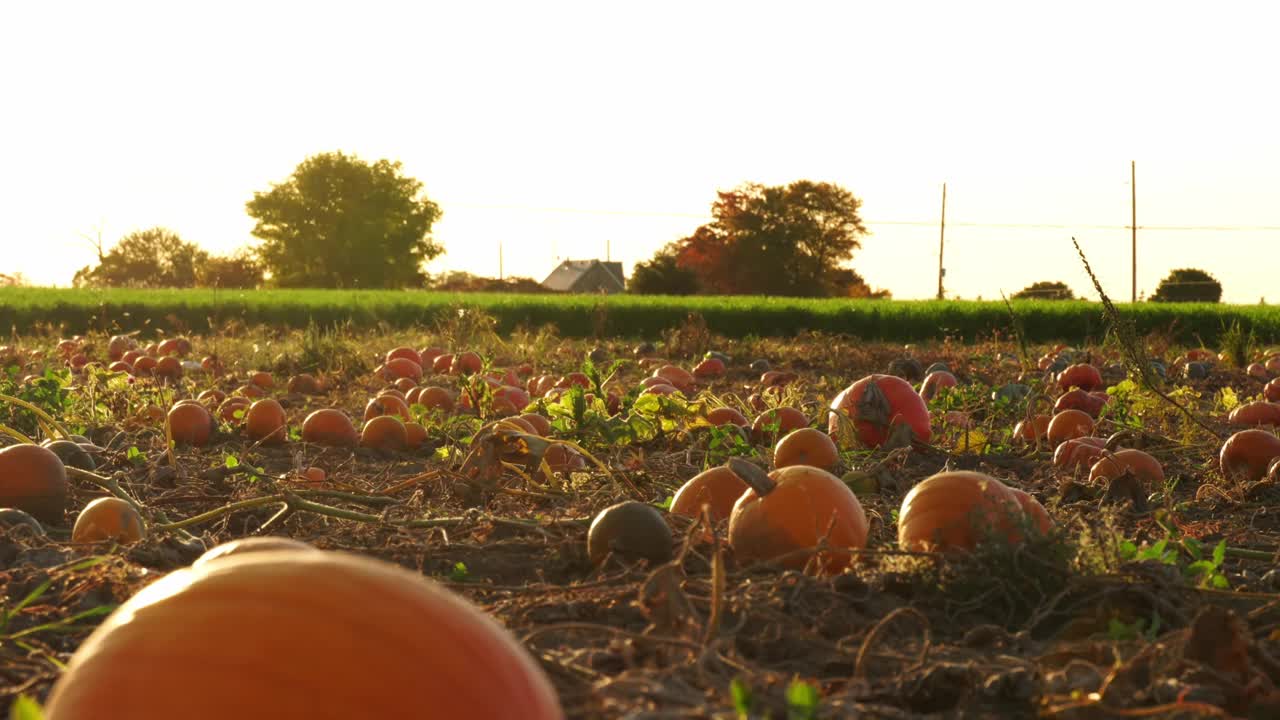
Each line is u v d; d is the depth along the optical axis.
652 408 7.83
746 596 3.50
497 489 5.73
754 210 90.12
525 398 9.88
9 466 5.14
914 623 3.52
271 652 1.80
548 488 6.00
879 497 5.99
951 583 3.71
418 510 5.56
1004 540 3.76
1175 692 2.67
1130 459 6.54
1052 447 8.29
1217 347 26.02
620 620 3.40
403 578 2.01
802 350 19.98
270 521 5.16
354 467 7.45
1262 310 31.30
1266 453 6.69
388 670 1.81
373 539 4.93
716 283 89.81
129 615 1.92
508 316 28.72
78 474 5.42
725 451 7.18
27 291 33.81
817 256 90.44
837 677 2.97
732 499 4.87
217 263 78.12
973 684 2.79
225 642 1.82
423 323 28.30
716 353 17.45
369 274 90.88
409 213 93.31
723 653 3.00
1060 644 3.24
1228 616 2.86
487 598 3.80
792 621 3.35
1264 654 2.98
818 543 3.90
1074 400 9.46
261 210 91.12
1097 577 3.72
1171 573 3.87
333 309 28.45
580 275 109.44
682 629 3.16
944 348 20.28
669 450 7.77
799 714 2.34
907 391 7.91
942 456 7.84
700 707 2.46
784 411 7.99
